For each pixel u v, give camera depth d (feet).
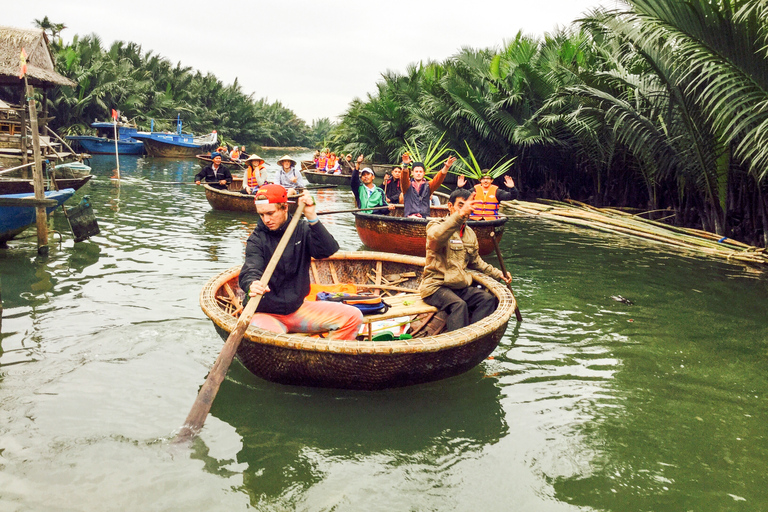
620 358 15.20
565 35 55.16
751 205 33.09
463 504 9.14
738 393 13.34
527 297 20.53
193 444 10.46
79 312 16.80
